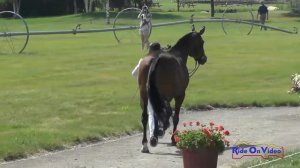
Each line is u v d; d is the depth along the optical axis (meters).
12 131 13.15
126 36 43.22
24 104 16.48
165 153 11.71
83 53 30.84
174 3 124.81
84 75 22.84
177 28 51.59
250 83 21.52
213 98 17.92
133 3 80.19
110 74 23.19
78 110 15.92
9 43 37.00
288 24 56.62
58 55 29.92
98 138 13.03
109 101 17.27
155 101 10.77
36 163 10.89
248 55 29.95
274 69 24.86
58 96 17.89
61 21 65.62
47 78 21.94
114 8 80.06
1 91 18.70
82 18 68.00
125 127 13.97
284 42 37.41
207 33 45.91
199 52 12.89
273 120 15.53
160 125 10.69
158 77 11.26
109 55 29.77
